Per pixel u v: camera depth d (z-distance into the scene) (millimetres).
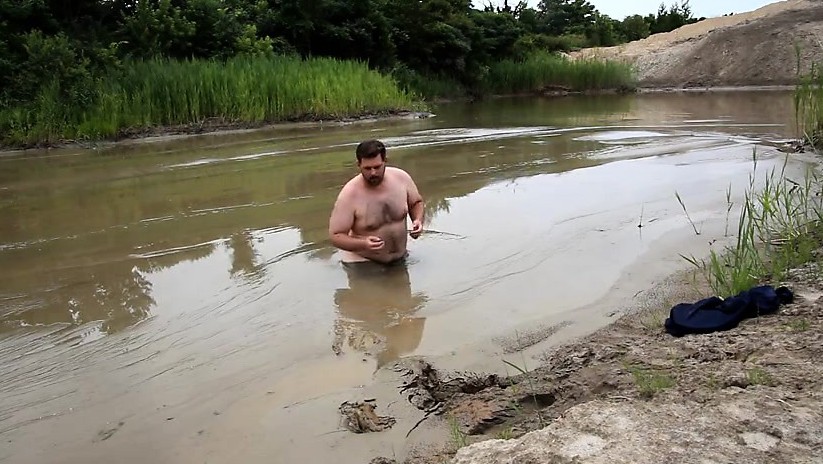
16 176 10305
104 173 10445
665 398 3055
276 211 7828
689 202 7766
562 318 4777
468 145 12797
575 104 24297
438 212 7664
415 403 3672
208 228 7172
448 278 5625
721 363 3533
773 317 4203
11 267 6000
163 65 17703
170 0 21266
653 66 36812
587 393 3557
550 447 2688
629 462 2506
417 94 27031
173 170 10602
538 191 8586
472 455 2779
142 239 6809
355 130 15789
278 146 13086
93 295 5340
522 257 6070
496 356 4227
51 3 19578
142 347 4441
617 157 10938
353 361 4195
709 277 5188
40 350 4406
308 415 3559
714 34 36781
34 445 3357
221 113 16484
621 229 6816
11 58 15812
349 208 5898
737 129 14227
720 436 2646
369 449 3244
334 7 26953
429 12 30156
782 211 7109
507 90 32188
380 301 5172
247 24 24047
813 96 11375
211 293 5367
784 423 2713
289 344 4457
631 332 4453
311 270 5867
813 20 35625
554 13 60469
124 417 3600
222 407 3676
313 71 19750
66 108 14398
